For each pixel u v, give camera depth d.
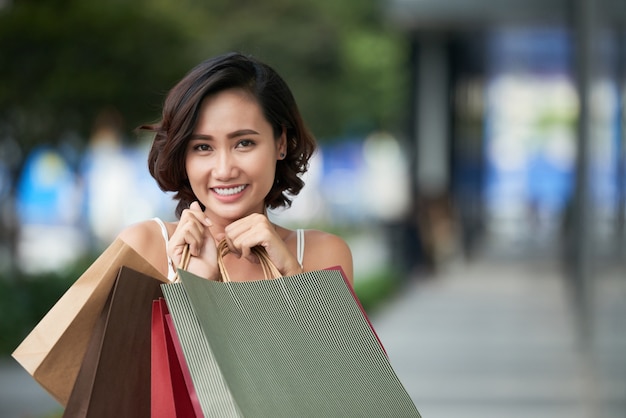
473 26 26.80
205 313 2.72
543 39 32.69
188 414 2.93
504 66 37.78
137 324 2.89
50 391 2.96
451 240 33.75
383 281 26.89
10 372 14.20
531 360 16.06
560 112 42.34
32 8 19.75
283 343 2.87
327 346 2.94
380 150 59.22
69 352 2.94
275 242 3.20
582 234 17.67
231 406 2.68
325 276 3.02
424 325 20.83
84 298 2.91
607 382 9.52
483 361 15.98
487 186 41.66
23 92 19.73
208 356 2.73
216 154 3.23
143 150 31.27
